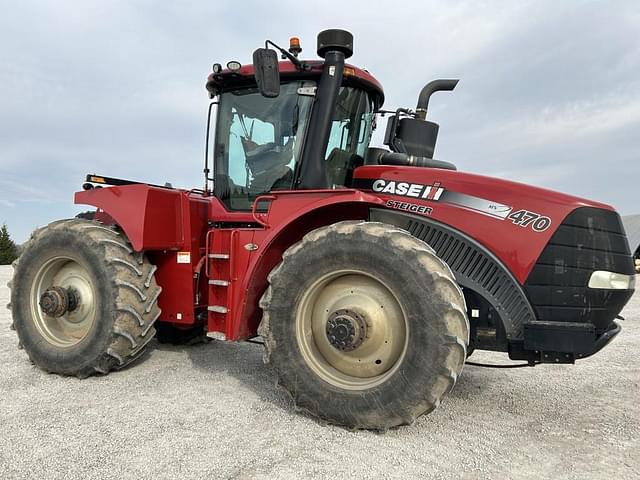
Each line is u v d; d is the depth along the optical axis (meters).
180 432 2.69
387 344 2.84
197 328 4.91
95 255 3.69
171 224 3.93
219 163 4.02
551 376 4.10
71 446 2.50
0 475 2.20
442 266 2.70
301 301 2.99
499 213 3.01
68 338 3.96
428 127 4.20
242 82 3.90
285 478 2.21
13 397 3.25
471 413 3.15
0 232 37.09
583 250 2.89
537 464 2.42
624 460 2.48
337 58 3.53
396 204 3.27
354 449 2.53
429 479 2.24
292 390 2.96
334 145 3.81
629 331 6.29
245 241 3.43
